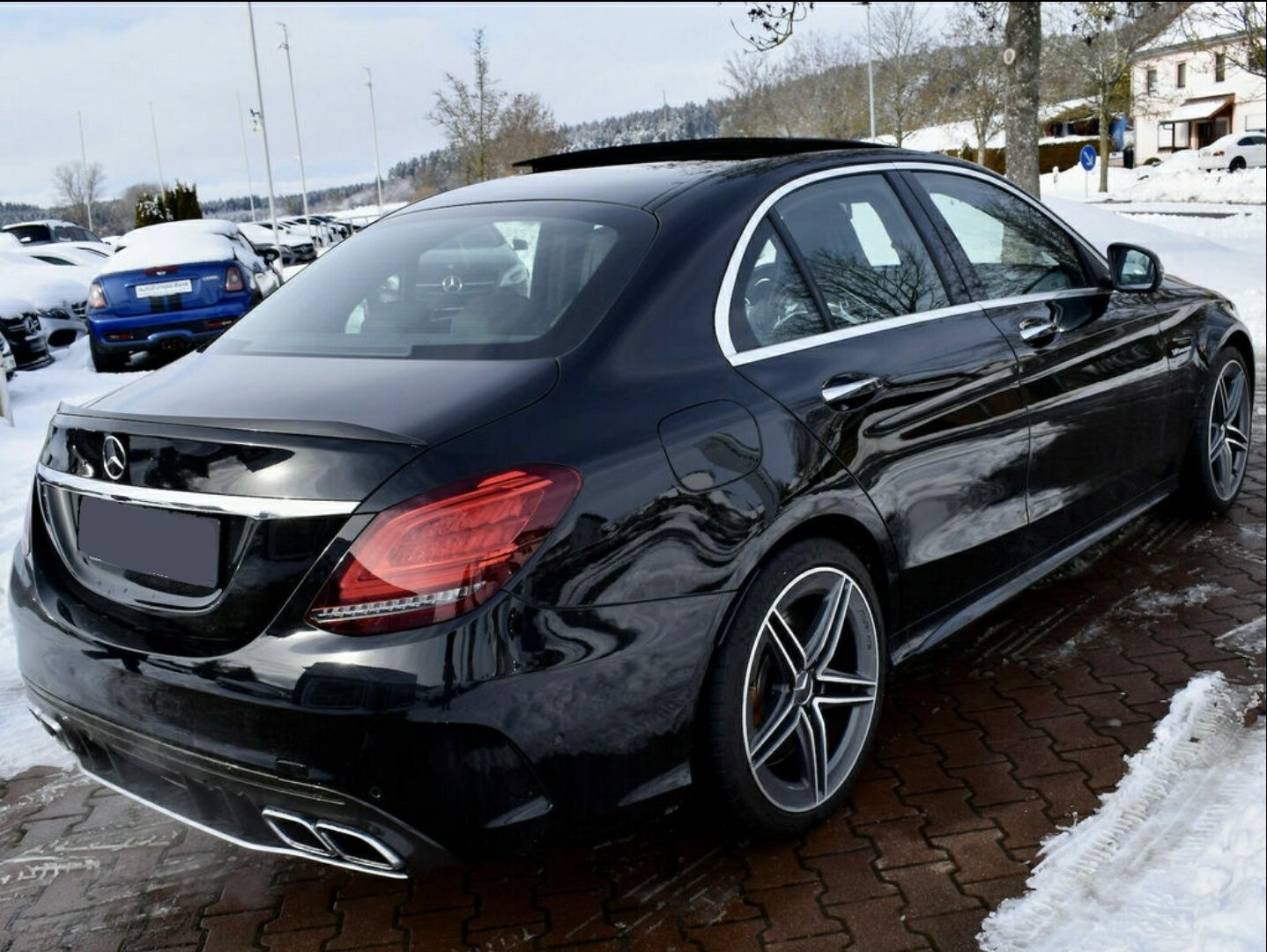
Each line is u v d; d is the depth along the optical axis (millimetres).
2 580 4902
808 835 2838
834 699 2812
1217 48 24125
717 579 2441
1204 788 2941
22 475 6578
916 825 2848
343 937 2568
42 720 2627
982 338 3330
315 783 2133
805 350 2820
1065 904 2525
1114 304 4039
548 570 2182
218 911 2684
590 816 2301
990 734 3279
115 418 2424
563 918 2586
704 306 2664
